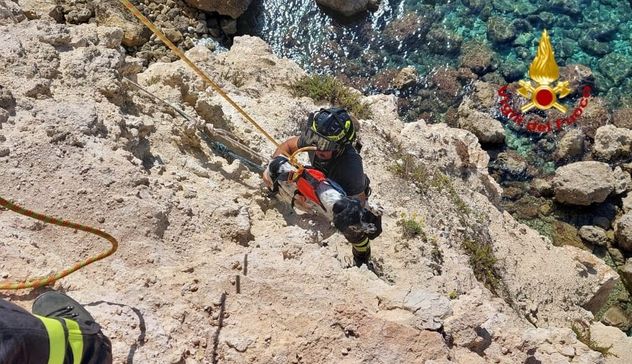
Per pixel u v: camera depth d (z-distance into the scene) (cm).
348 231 622
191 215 633
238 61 1202
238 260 562
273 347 480
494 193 1297
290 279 555
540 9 1700
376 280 573
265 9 1678
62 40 768
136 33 1485
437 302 532
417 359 481
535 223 1420
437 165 1178
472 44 1655
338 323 496
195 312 496
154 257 549
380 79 1608
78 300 463
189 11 1587
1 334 285
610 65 1630
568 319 1098
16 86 668
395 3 1705
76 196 574
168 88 895
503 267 1088
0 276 453
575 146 1488
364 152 1044
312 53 1645
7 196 557
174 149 764
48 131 610
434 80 1605
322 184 632
